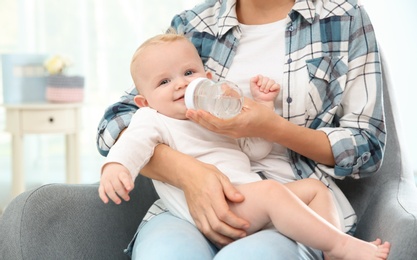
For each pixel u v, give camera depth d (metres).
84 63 3.40
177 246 1.01
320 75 1.28
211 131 1.24
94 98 3.41
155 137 1.20
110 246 1.27
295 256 1.00
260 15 1.39
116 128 1.29
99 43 3.38
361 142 1.25
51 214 1.19
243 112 1.17
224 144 1.25
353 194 1.37
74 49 3.41
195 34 1.43
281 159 1.31
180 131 1.22
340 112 1.34
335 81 1.29
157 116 1.23
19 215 1.16
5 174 3.57
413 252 1.01
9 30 3.46
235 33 1.38
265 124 1.18
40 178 3.57
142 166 1.16
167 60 1.23
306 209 1.05
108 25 3.37
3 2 3.45
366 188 1.34
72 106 2.76
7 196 3.57
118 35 3.37
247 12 1.40
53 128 2.73
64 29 3.41
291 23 1.33
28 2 3.45
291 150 1.31
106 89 3.40
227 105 1.13
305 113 1.30
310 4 1.33
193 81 1.18
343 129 1.26
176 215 1.20
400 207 1.15
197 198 1.11
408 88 3.12
